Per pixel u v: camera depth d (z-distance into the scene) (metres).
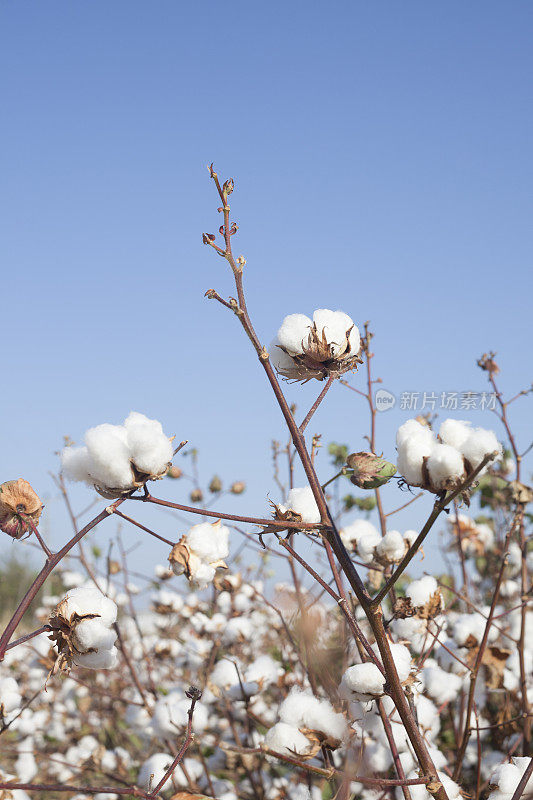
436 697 1.88
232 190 1.34
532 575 2.84
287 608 1.49
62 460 1.34
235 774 2.41
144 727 2.69
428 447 1.28
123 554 2.82
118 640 2.45
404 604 1.58
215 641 2.53
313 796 1.68
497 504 2.82
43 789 1.35
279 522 1.30
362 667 1.40
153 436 1.32
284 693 2.18
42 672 3.36
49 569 1.32
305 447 1.32
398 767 1.47
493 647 1.93
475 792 1.69
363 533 1.92
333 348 1.38
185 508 1.32
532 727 2.00
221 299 1.32
